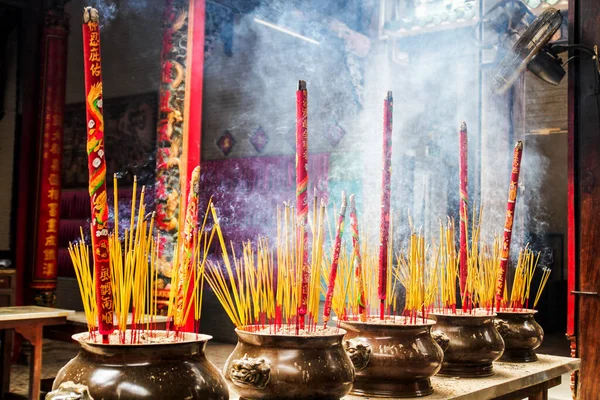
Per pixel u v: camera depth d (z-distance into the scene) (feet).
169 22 14.56
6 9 19.17
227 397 3.76
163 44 14.64
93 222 3.52
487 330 6.15
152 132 25.57
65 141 27.89
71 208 27.43
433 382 5.79
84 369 3.51
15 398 13.91
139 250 3.87
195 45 14.43
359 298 5.42
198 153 14.48
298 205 4.60
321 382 4.16
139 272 3.84
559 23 11.61
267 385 4.17
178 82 14.39
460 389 5.46
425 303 6.13
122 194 25.82
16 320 12.11
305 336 4.20
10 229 18.81
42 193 18.30
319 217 4.91
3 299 17.79
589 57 10.79
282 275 4.75
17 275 18.60
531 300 24.99
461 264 6.62
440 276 7.00
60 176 18.62
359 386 5.16
